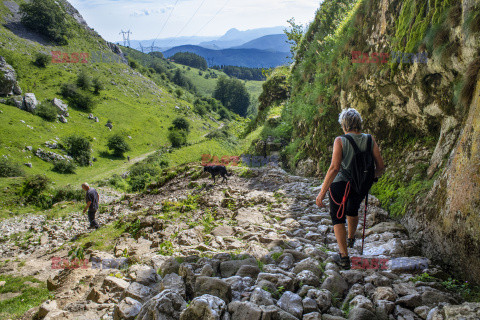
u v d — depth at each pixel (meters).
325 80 10.86
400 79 6.04
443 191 3.81
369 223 5.10
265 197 8.07
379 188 6.37
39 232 15.27
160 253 4.99
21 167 56.03
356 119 3.07
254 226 5.79
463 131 3.66
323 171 9.84
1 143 61.84
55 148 69.19
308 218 6.01
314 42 17.02
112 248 7.39
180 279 2.91
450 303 2.54
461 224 3.19
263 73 31.06
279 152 15.47
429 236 3.87
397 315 2.47
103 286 3.83
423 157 5.68
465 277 3.09
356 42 8.80
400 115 6.59
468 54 3.98
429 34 4.89
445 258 3.45
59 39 148.25
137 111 115.44
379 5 7.70
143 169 54.50
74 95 101.75
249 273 3.17
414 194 4.90
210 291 2.63
